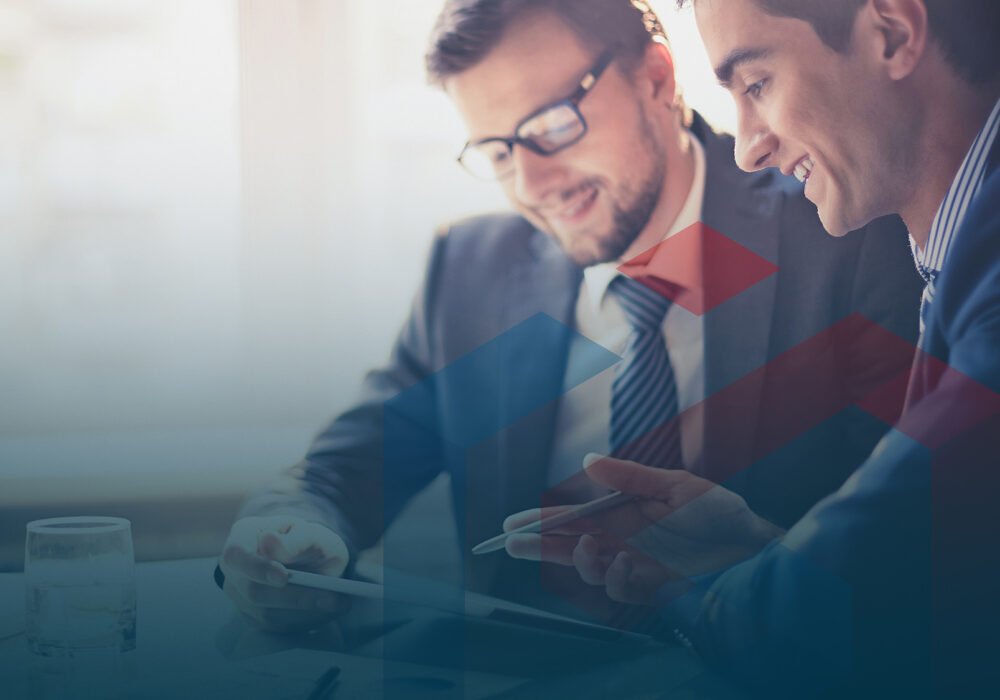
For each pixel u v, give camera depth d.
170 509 1.74
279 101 1.84
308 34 1.83
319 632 1.13
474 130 1.82
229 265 1.85
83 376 1.80
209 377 1.83
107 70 1.80
